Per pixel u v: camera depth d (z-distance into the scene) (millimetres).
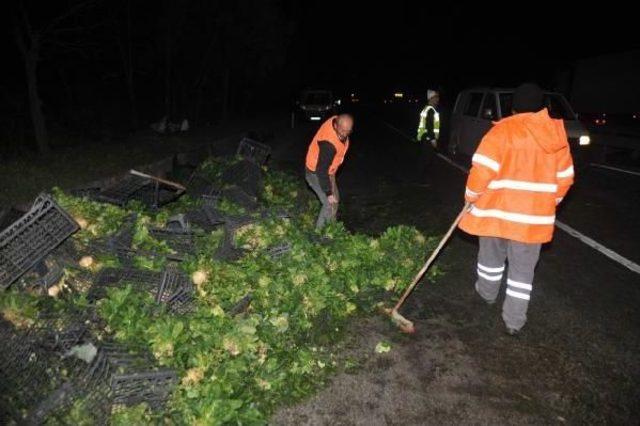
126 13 14633
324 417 3463
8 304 3572
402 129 26062
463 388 3777
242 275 4727
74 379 3184
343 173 12469
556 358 4148
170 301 4188
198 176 8523
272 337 4125
